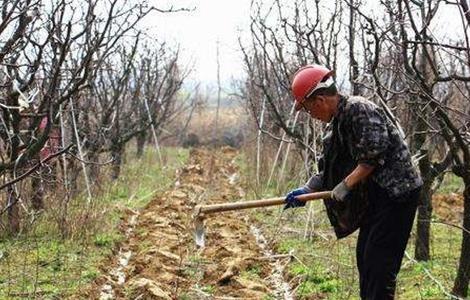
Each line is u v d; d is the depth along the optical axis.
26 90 5.59
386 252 3.98
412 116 6.11
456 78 4.53
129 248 7.39
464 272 4.91
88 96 9.59
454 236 7.40
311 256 6.63
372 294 4.00
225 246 6.85
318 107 4.03
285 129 8.34
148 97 14.13
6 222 7.13
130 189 11.11
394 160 3.96
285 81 8.67
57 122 7.67
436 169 5.89
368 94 7.47
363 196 4.05
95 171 9.70
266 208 9.38
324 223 8.06
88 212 7.55
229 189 11.90
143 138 16.16
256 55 9.52
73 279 5.80
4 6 4.34
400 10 4.59
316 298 5.33
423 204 6.04
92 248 6.97
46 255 6.50
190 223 8.48
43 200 7.52
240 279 5.81
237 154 19.28
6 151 6.28
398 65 5.08
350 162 4.12
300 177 8.88
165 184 12.52
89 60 5.42
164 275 5.89
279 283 6.01
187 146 23.88
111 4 5.38
